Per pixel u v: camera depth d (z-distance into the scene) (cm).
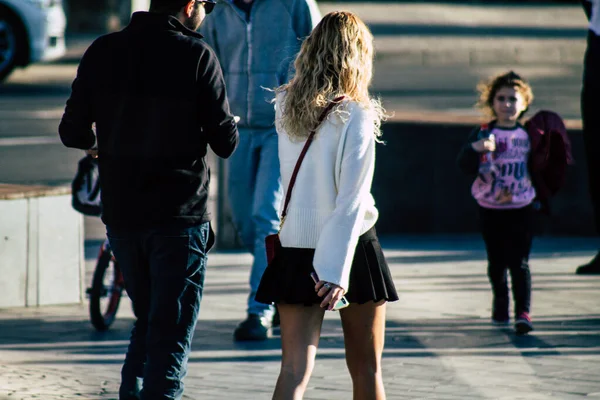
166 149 1287
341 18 1234
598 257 2586
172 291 1295
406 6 13162
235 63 2017
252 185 2042
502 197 2002
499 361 1786
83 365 1752
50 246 2217
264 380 1664
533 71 7956
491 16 12244
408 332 1994
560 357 1816
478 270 2659
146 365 1302
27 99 5988
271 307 1973
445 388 1616
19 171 3891
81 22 10681
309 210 1209
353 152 1183
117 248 1332
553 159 2023
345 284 1168
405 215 3272
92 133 1362
